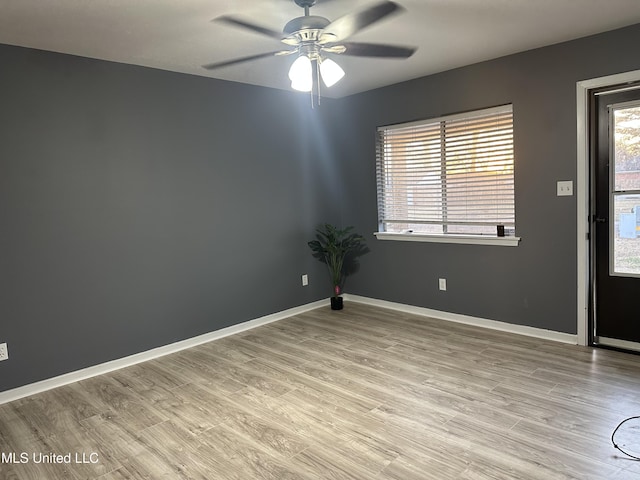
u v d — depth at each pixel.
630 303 3.38
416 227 4.72
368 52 3.40
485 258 4.09
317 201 5.04
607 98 3.32
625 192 3.32
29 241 3.10
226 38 2.96
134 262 3.62
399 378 3.14
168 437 2.51
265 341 4.04
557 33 3.20
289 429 2.54
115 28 2.74
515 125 3.75
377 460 2.21
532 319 3.84
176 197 3.85
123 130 3.52
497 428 2.45
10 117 2.99
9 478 2.21
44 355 3.19
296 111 4.77
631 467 2.08
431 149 4.46
